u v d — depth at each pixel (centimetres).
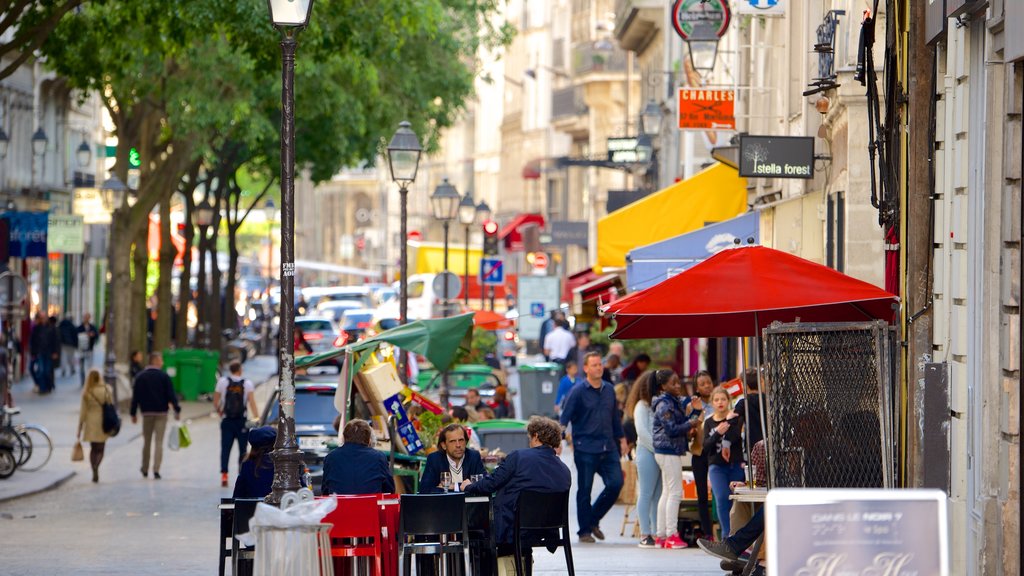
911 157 2961
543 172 17950
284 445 2752
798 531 1570
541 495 2914
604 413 4000
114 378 7869
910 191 2959
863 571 1572
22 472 5662
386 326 9981
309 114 8500
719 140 6525
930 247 2938
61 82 11625
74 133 12581
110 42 6038
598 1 14300
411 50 9206
